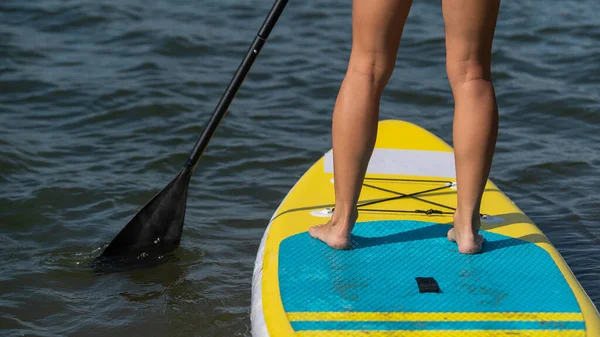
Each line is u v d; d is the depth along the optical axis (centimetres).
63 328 344
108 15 824
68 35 770
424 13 862
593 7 882
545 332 254
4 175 489
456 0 262
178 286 377
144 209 393
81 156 523
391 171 383
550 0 913
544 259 297
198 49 744
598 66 700
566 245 416
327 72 694
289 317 263
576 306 267
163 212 395
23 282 377
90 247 412
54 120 582
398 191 360
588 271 388
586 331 255
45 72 673
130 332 342
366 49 266
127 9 847
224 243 420
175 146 540
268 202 469
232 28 806
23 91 633
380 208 340
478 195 286
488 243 308
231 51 743
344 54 743
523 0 912
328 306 267
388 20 261
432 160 396
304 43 771
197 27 802
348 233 298
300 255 300
